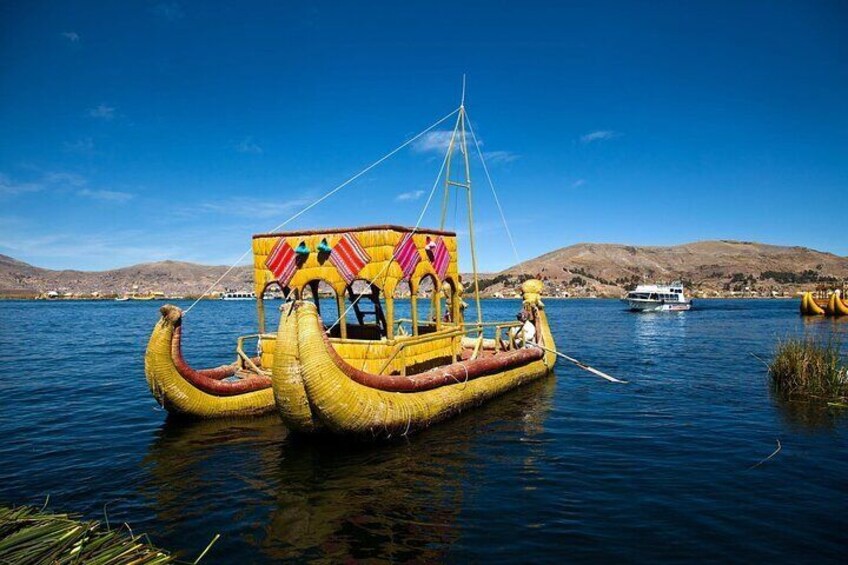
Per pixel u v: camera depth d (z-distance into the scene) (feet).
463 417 45.93
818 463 33.71
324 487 29.78
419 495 28.71
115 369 76.59
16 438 39.86
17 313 301.63
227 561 21.90
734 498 28.17
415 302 44.55
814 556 22.18
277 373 33.71
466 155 57.52
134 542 20.06
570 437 39.86
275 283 46.37
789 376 57.36
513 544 23.29
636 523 25.22
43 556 17.75
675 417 46.03
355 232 41.01
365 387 35.12
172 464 33.65
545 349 63.05
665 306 301.22
